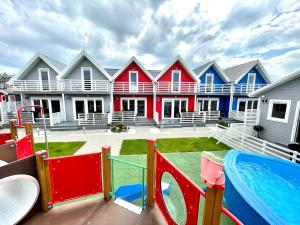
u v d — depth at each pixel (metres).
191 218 2.38
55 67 15.88
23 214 2.85
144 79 18.05
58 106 16.86
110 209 3.45
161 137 11.88
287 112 9.30
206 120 17.41
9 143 4.15
